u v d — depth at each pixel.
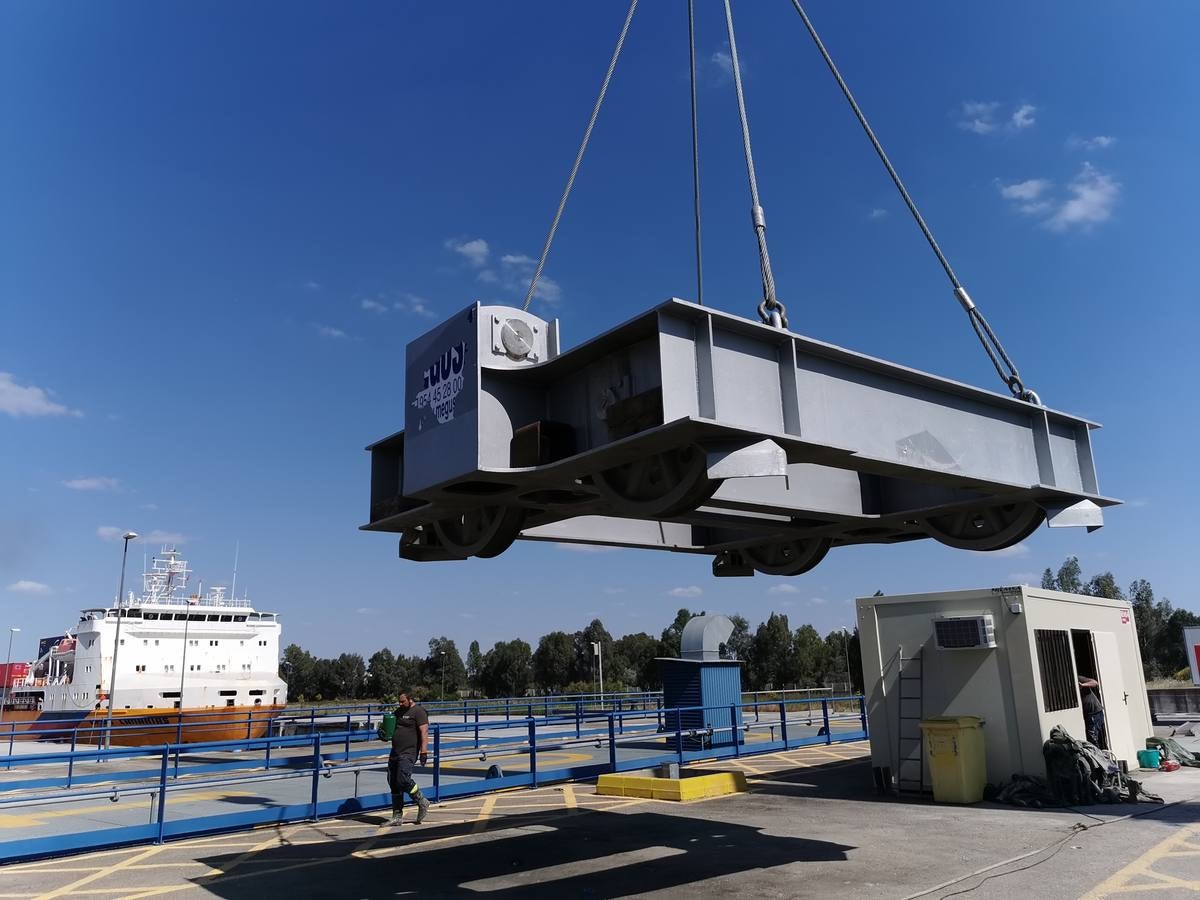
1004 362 9.21
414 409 7.54
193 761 21.12
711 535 12.17
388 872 8.23
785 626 83.19
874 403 7.52
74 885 8.00
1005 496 8.88
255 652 40.41
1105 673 13.98
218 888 7.75
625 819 10.94
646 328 6.31
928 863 8.00
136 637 37.38
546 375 7.15
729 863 8.23
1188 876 7.25
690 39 9.70
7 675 57.81
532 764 13.40
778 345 6.80
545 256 8.40
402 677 112.25
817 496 9.80
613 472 6.99
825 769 15.70
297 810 11.01
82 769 19.98
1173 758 14.74
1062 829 9.41
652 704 31.59
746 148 7.71
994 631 11.97
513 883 7.65
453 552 8.83
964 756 11.40
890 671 12.84
